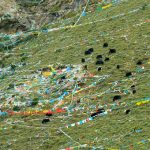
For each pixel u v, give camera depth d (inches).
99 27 2368.4
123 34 2234.3
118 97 1875.0
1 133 1931.6
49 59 2311.8
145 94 1846.7
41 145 1787.6
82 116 1861.5
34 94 2096.5
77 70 2128.4
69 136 1777.8
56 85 2095.2
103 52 2164.1
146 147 1599.4
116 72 2021.4
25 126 1930.4
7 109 2069.4
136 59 2047.2
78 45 2306.8
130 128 1706.4
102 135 1722.4
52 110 1959.9
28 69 2313.0
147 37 2154.3
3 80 2311.8
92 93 1962.4
